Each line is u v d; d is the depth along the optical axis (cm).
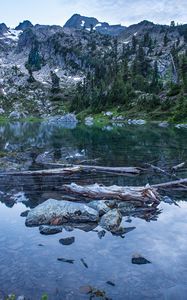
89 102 19488
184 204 2191
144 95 15500
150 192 2247
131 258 1416
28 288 1189
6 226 1816
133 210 2075
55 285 1210
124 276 1273
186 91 13688
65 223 1833
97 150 4906
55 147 5372
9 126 12781
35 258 1427
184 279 1248
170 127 9531
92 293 1151
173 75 17825
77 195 2414
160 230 1730
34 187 2708
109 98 17700
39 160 3997
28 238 1644
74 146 5478
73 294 1151
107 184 2802
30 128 11162
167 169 3428
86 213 1861
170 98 13875
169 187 2655
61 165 3581
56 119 17788
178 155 4284
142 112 14175
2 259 1416
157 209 2088
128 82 18625
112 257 1430
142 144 5503
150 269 1323
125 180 2958
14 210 2108
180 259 1405
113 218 1805
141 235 1666
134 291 1171
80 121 16575
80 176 3147
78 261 1398
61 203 1939
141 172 3319
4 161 3875
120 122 13475
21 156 4338
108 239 1622
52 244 1570
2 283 1221
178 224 1817
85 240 1611
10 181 2931
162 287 1195
